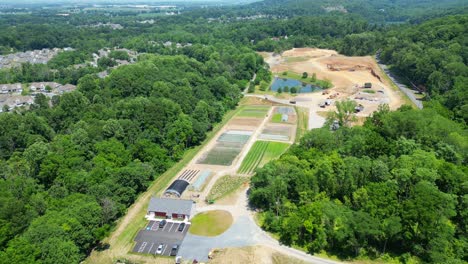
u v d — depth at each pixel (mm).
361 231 80000
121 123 135500
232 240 91062
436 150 107562
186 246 89750
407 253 82812
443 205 83000
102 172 105625
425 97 193250
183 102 163750
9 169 107312
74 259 76562
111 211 93625
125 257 86500
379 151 107250
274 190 97438
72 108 151625
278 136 159125
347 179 95625
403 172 90812
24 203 90438
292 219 86812
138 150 125875
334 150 113438
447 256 78438
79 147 119750
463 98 151250
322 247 86375
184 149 145750
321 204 88875
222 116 184000
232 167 131125
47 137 136625
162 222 98000
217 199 110062
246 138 158250
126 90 170125
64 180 103375
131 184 108938
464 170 95250
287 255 84875
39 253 73562
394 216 82062
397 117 120438
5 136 124375
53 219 82688
